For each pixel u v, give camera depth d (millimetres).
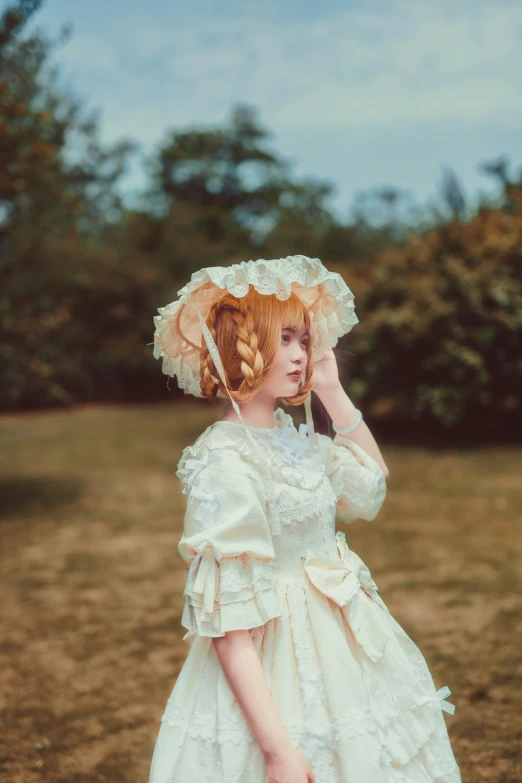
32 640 4438
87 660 4102
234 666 1387
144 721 3367
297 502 1588
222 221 32781
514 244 11328
